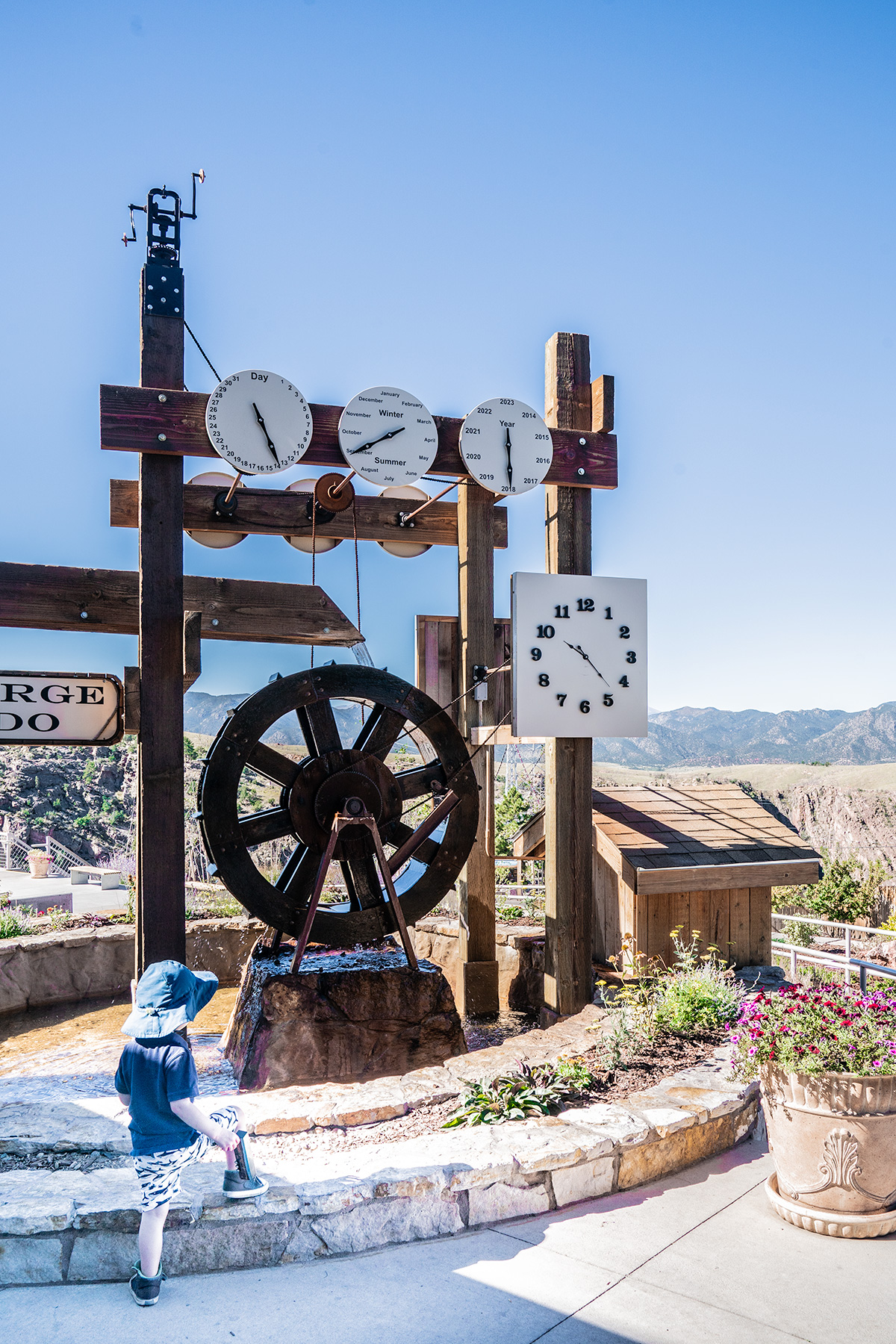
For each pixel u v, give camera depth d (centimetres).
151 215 736
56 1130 482
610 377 870
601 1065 581
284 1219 392
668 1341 337
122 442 703
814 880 872
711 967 716
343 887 1216
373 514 1037
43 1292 370
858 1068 422
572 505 862
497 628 1023
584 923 828
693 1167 493
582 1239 413
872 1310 358
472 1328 344
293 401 744
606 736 827
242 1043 741
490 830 947
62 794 7644
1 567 905
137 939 709
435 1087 555
